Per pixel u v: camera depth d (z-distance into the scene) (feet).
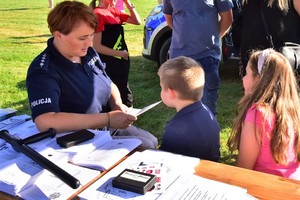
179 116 6.71
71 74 7.27
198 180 4.97
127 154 5.87
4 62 23.44
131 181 4.78
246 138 6.40
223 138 12.59
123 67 12.06
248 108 6.46
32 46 27.99
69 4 6.86
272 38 8.94
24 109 15.80
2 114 7.41
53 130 6.18
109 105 8.45
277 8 8.72
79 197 4.70
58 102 6.97
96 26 7.11
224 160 11.20
